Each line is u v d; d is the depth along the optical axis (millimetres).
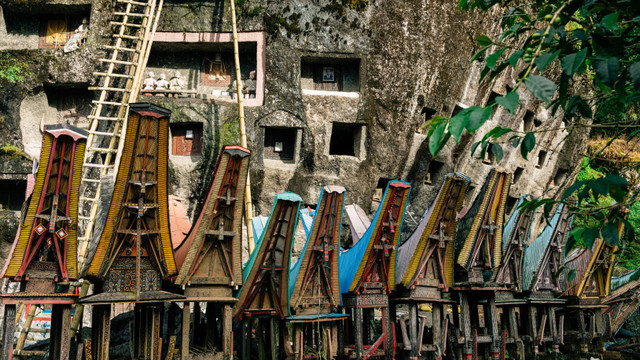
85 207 16078
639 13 4449
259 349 10172
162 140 8766
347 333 12008
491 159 21469
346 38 17812
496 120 21078
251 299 9852
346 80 18469
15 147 16297
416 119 18469
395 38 17984
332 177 17875
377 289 10961
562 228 13820
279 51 17422
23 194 16734
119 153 14492
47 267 8258
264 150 17734
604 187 4234
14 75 16625
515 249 12812
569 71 3762
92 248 8875
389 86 18000
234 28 16984
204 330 11438
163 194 8828
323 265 10438
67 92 17625
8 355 7789
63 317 8273
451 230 11516
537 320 14523
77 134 8297
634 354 15562
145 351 8984
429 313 15289
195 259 9070
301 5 17594
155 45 17484
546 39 4285
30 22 17516
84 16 17516
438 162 19797
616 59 3967
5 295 7805
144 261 8773
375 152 18094
